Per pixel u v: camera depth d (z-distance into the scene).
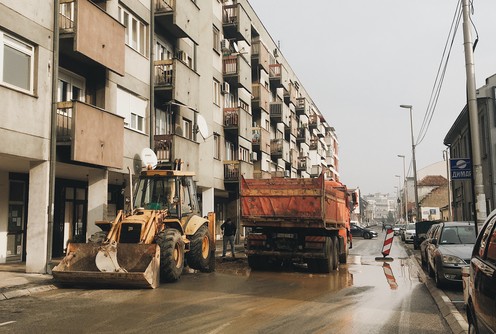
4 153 11.57
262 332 6.86
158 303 9.12
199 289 11.03
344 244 18.89
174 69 19.44
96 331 6.84
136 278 10.73
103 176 14.99
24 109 12.20
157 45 20.67
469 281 5.35
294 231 15.84
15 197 16.33
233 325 7.29
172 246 11.86
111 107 16.05
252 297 9.95
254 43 37.41
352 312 8.50
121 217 12.16
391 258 20.94
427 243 14.56
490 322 4.27
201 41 25.53
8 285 10.70
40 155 12.70
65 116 14.05
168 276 11.89
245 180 15.95
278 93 46.12
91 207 15.01
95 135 14.02
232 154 30.97
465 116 30.92
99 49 14.55
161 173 13.81
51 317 7.79
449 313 8.14
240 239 31.69
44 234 12.78
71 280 10.95
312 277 13.99
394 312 8.59
